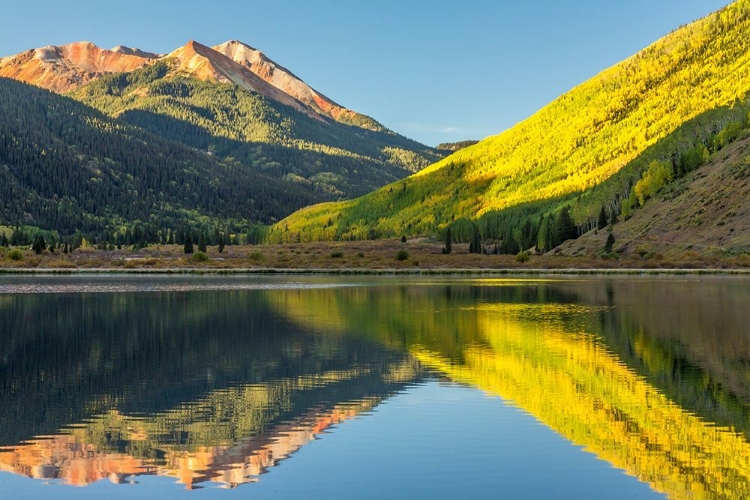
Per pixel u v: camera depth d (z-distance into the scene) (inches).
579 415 1230.3
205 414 1253.7
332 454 1039.6
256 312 2829.7
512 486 917.8
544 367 1647.4
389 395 1382.9
